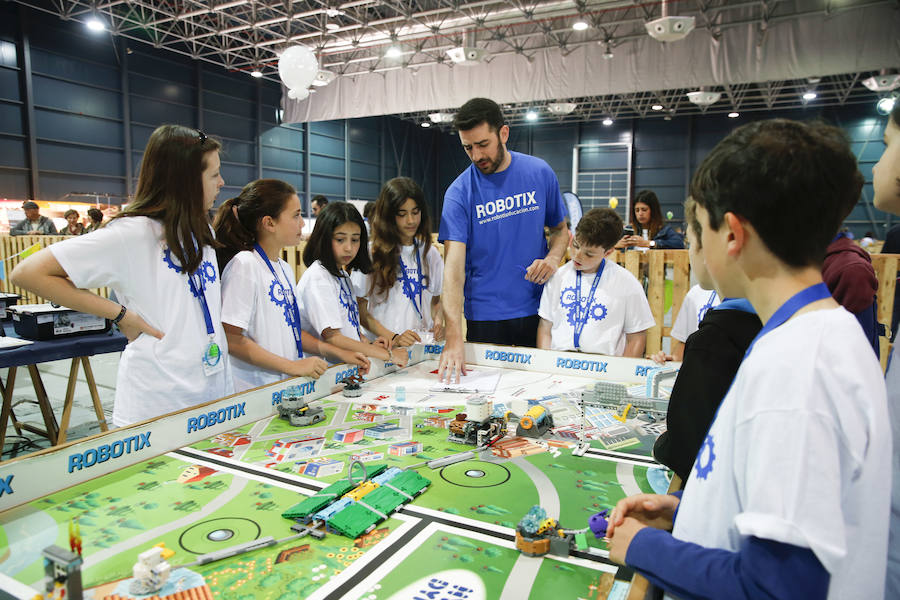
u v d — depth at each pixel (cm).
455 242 235
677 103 1786
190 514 103
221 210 202
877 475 54
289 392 169
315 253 219
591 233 231
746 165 58
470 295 253
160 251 159
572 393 184
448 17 1169
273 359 181
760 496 53
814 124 60
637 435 146
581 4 1029
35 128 1145
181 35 1301
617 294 237
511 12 1117
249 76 1562
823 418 52
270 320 197
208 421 143
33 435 375
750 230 59
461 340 215
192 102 1438
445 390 189
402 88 1334
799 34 970
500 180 238
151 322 160
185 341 163
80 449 116
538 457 131
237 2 1112
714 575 58
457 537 95
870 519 54
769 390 55
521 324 250
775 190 56
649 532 68
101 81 1250
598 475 121
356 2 1094
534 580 83
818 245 58
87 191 1241
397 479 113
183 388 164
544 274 235
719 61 1034
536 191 241
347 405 172
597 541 94
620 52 1106
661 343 430
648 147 1939
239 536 95
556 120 2031
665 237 461
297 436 144
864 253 120
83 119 1223
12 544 92
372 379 203
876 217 1709
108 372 550
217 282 178
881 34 920
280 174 1658
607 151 1986
